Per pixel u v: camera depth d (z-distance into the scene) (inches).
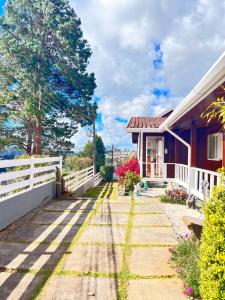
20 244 190.5
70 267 155.2
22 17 858.1
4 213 227.9
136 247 188.4
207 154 430.6
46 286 134.0
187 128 467.5
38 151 852.6
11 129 878.4
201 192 305.7
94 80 940.0
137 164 486.6
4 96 827.4
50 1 861.2
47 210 294.7
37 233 215.0
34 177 314.7
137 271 151.5
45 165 385.7
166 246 190.7
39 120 850.8
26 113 817.5
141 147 548.1
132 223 247.8
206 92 200.1
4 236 207.0
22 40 818.8
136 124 577.0
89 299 122.9
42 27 858.1
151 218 266.5
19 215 259.6
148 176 572.1
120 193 446.0
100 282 138.8
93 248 185.2
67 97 927.0
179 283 138.6
